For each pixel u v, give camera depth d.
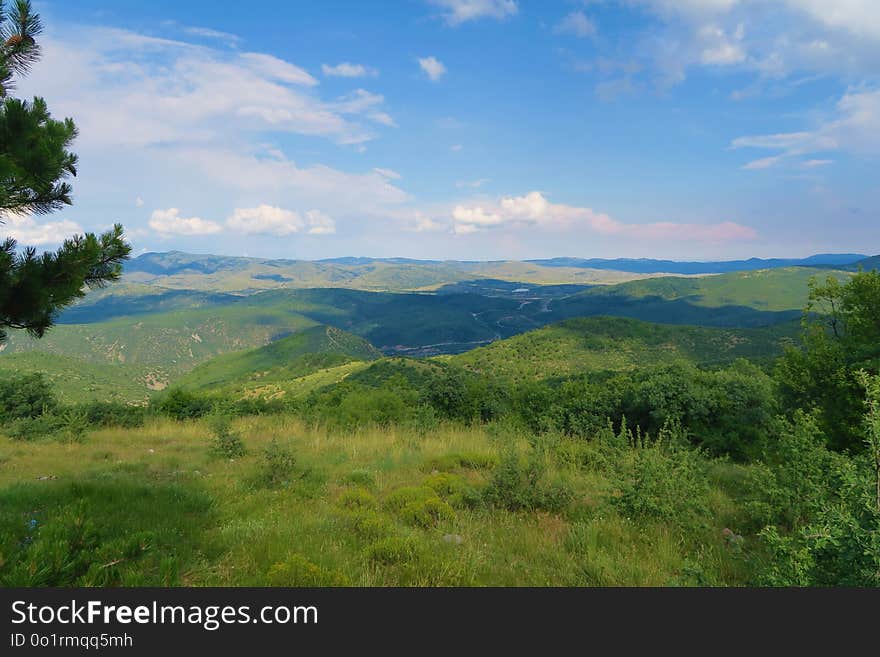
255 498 7.38
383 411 16.78
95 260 5.66
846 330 9.84
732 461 11.47
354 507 7.05
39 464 10.02
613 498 6.76
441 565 4.95
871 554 3.21
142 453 11.52
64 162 5.59
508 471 7.45
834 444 8.89
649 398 13.06
